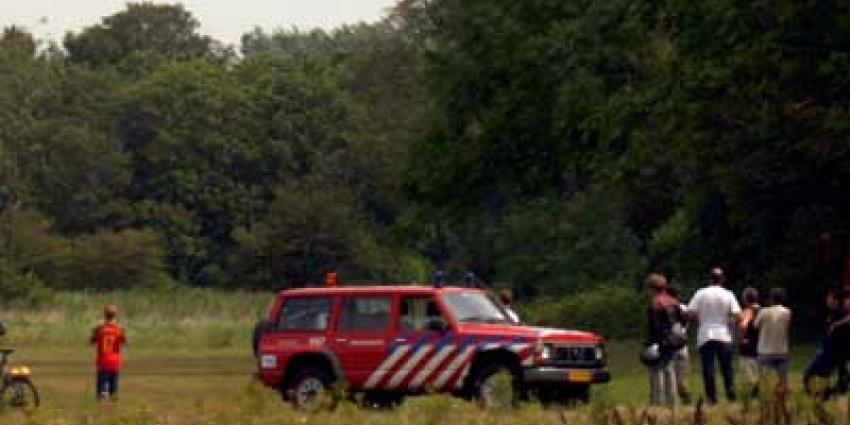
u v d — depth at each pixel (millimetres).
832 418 35500
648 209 160375
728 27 109625
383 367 70812
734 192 129500
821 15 105250
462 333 69938
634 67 123562
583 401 69875
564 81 124312
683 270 146125
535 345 69125
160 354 149250
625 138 119875
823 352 60938
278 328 73375
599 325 173500
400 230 142125
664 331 66562
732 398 67250
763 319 68438
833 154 117500
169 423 55531
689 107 113875
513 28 128125
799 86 109125
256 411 54438
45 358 139000
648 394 79625
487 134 131875
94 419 56688
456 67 133125
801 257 133125
